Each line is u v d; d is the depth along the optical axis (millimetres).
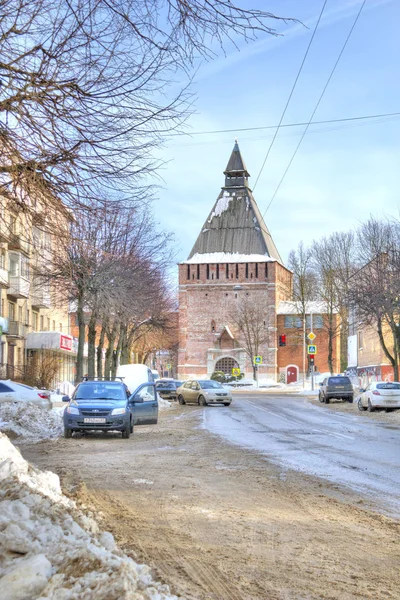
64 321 67312
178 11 8375
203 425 28078
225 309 104812
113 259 35906
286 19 8398
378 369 67188
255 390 86438
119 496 11031
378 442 20359
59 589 4477
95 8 8508
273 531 8609
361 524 9070
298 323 102750
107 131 9523
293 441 20781
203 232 108625
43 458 16562
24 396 26953
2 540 5441
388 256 45875
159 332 75750
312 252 80875
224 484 12352
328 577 6656
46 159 9703
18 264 46844
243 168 110562
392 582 6535
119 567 4797
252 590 6180
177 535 8289
